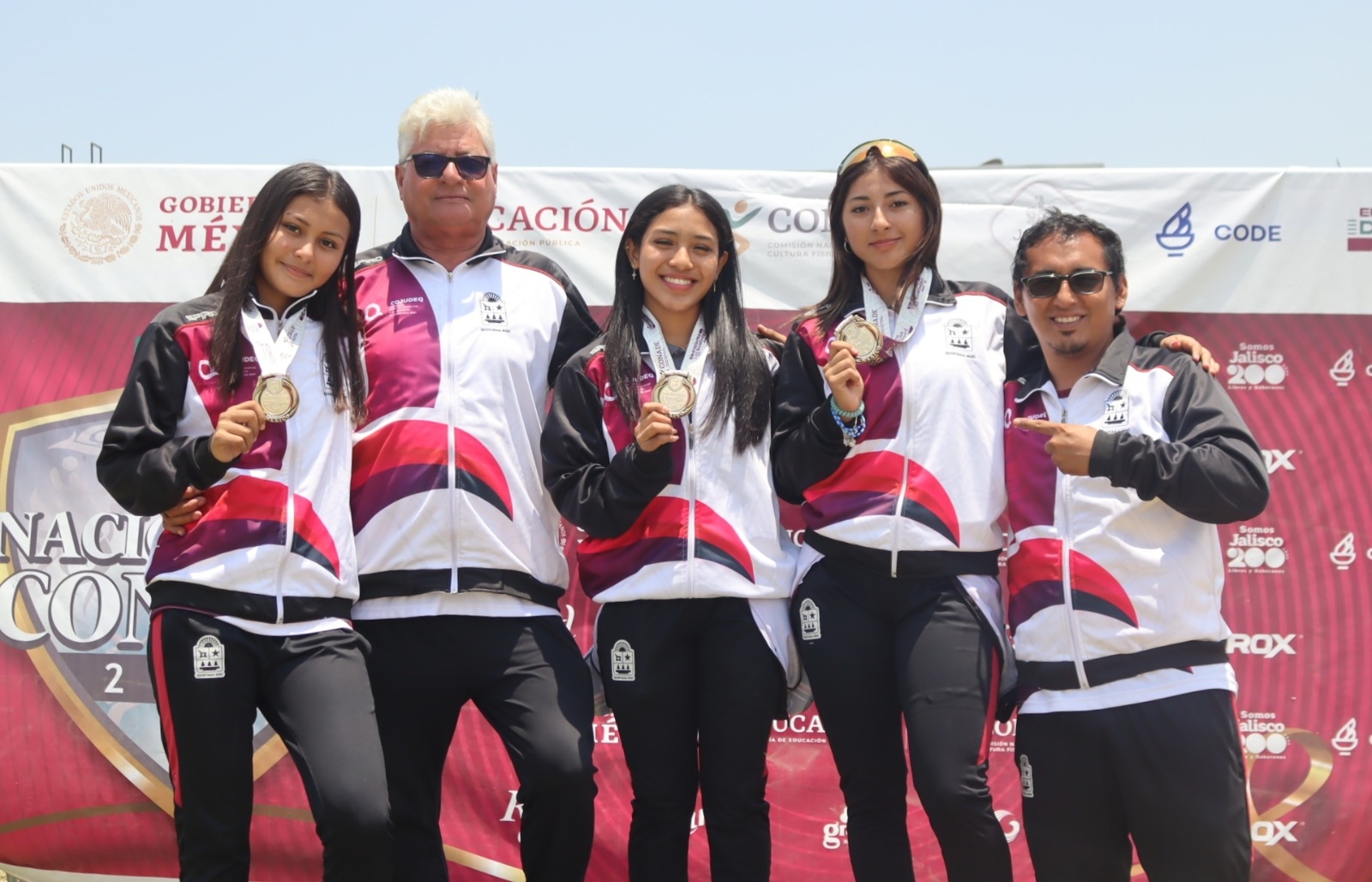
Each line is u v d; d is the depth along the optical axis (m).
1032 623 2.96
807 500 3.23
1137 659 2.83
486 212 3.35
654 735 3.08
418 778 3.21
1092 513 2.91
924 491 3.05
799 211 4.28
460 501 3.11
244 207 4.24
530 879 3.10
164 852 4.14
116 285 4.23
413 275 3.30
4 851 4.14
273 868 4.12
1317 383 4.19
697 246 3.12
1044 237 3.00
